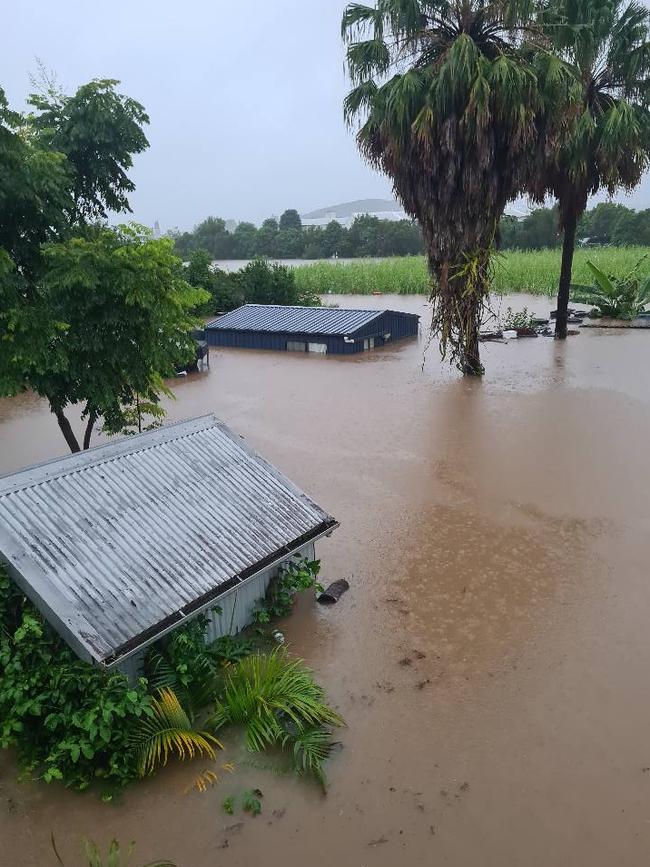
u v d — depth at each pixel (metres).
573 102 13.62
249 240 77.19
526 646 6.49
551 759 5.16
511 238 59.50
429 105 13.45
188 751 5.25
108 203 9.84
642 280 25.92
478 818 4.69
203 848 4.54
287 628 6.94
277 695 5.55
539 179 17.77
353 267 41.06
